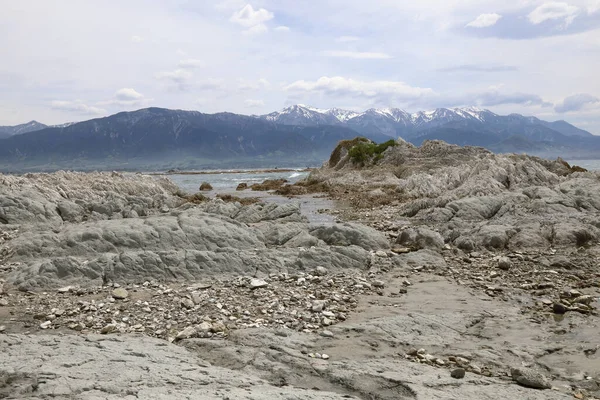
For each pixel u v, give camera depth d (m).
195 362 7.38
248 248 17.44
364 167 72.25
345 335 9.20
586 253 17.09
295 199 44.84
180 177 113.56
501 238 18.55
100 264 14.19
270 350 8.10
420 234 19.25
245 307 11.41
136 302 11.84
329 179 59.41
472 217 24.38
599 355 8.19
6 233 20.25
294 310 11.10
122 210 27.41
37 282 13.21
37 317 10.82
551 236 19.14
